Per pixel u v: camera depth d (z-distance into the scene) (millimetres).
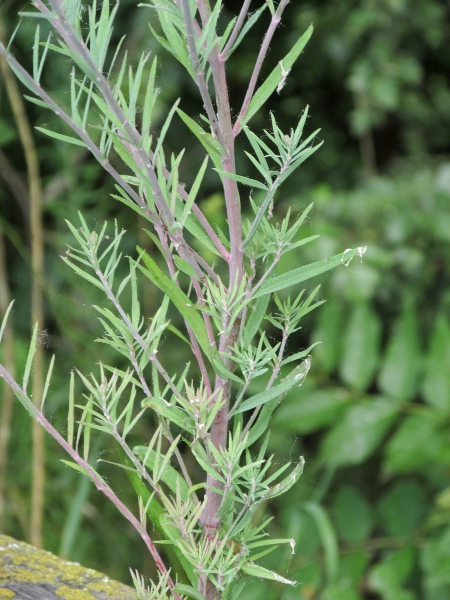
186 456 2715
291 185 3840
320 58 3758
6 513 2410
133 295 790
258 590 2020
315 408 2424
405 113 3826
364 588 2621
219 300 761
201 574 781
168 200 770
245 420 2479
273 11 749
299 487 2939
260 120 3838
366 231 3121
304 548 2311
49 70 2398
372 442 2336
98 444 1679
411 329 2426
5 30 2395
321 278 2932
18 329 2920
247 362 763
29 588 909
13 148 2912
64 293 2893
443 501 2324
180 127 3340
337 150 3912
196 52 728
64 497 2352
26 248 2938
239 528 784
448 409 2307
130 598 918
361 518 2439
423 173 3279
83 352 2451
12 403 2309
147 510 808
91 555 2391
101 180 2855
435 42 3645
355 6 3658
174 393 785
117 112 720
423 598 2561
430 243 3217
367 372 2445
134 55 2865
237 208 764
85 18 939
